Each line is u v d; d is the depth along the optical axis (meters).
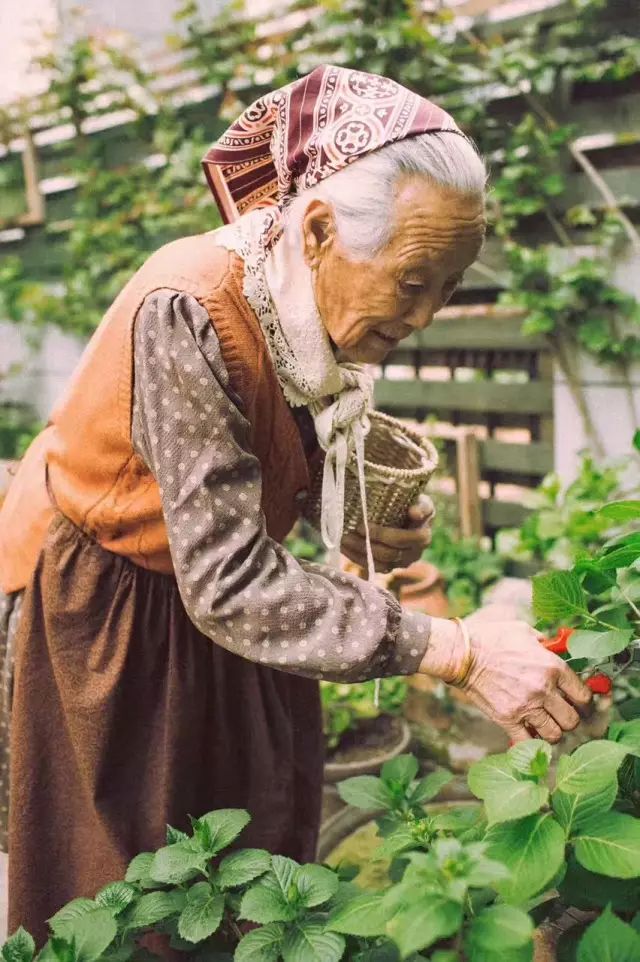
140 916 0.93
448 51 2.76
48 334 4.31
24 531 1.30
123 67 3.58
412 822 0.97
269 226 1.07
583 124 2.66
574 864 0.83
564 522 2.22
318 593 0.98
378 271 0.97
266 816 1.37
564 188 2.72
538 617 1.01
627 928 0.70
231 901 0.95
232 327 1.05
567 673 0.98
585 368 2.77
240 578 0.98
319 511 1.40
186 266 1.06
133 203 3.70
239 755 1.35
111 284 3.88
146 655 1.23
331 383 1.12
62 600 1.23
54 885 1.32
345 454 1.22
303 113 1.03
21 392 4.49
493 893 0.84
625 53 2.53
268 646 0.98
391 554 1.40
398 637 0.98
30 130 4.02
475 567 2.79
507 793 0.79
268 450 1.16
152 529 1.17
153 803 1.27
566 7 2.59
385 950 0.84
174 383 1.02
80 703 1.23
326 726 2.15
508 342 2.88
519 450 2.92
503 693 0.97
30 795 1.29
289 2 3.02
